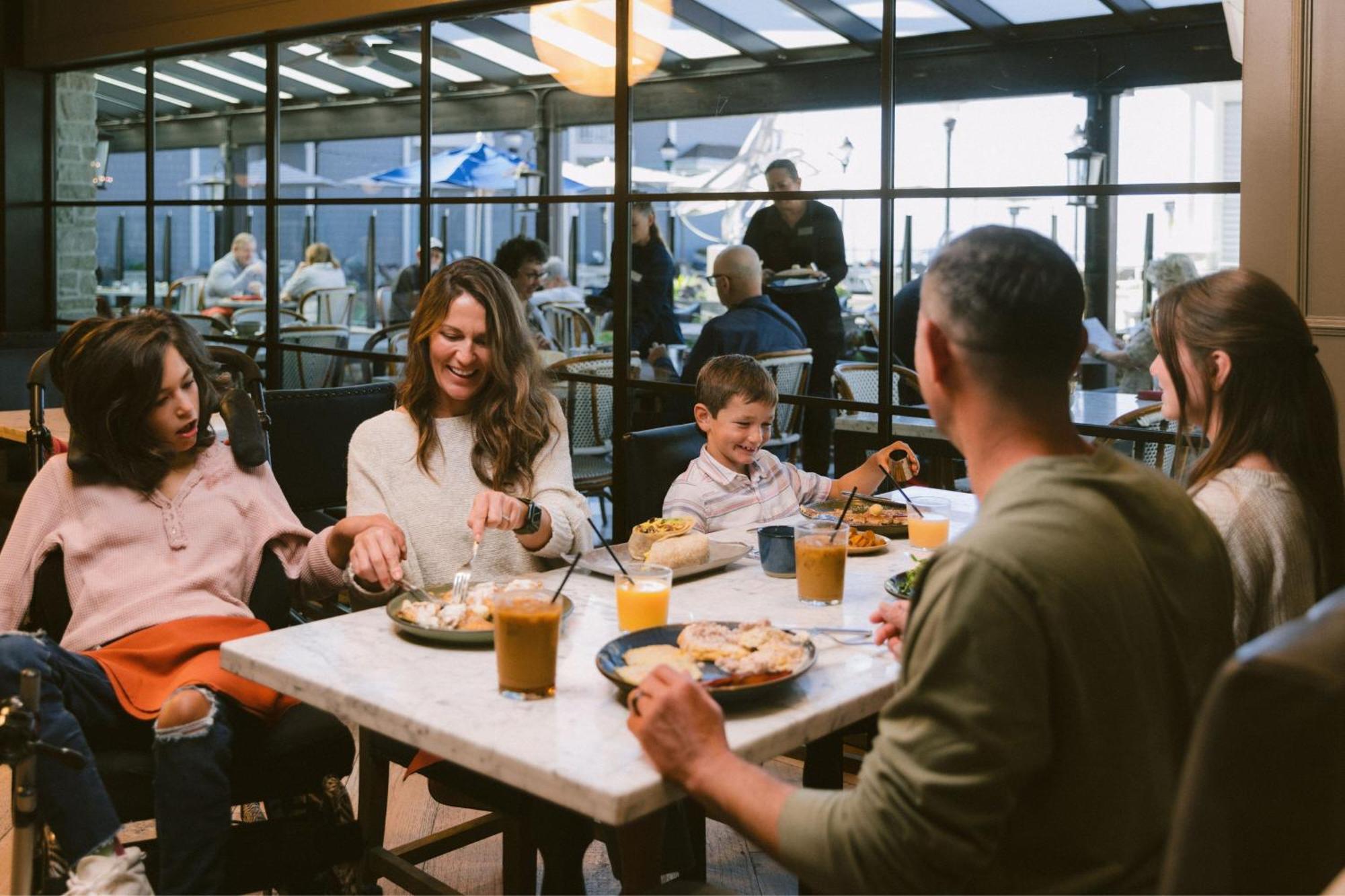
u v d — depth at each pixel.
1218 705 0.73
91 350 2.04
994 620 1.02
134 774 1.85
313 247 4.87
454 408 2.35
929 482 3.33
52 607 2.08
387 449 2.28
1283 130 2.63
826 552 1.85
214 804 1.77
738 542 2.21
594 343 4.11
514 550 2.29
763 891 2.42
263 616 2.17
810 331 3.57
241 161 5.11
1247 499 1.63
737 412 2.59
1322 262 2.60
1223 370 1.71
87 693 1.85
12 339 5.07
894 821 1.04
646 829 1.75
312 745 1.97
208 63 5.17
